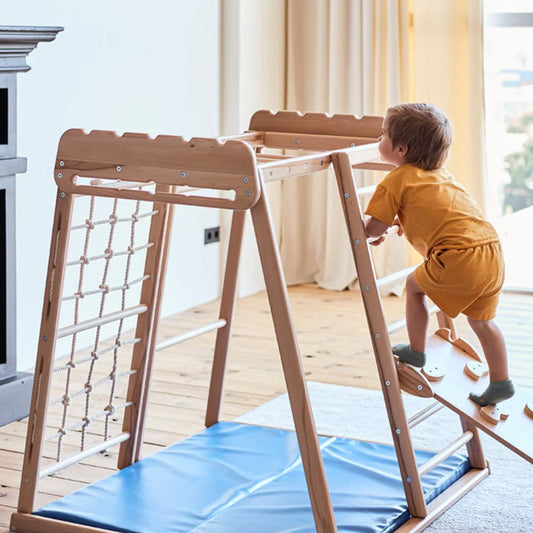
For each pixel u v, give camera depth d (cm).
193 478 272
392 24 518
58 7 397
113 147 231
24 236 392
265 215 217
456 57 518
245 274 537
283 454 291
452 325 291
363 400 357
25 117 387
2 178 324
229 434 308
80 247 418
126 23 440
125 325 459
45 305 244
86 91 419
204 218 515
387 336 245
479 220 247
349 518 246
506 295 541
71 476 286
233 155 214
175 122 481
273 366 402
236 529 240
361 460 286
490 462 300
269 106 545
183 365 401
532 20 526
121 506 253
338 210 548
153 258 273
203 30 497
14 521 249
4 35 305
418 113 247
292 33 551
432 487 267
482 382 268
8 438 315
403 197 247
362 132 295
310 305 514
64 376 382
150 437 317
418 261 541
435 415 340
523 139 545
